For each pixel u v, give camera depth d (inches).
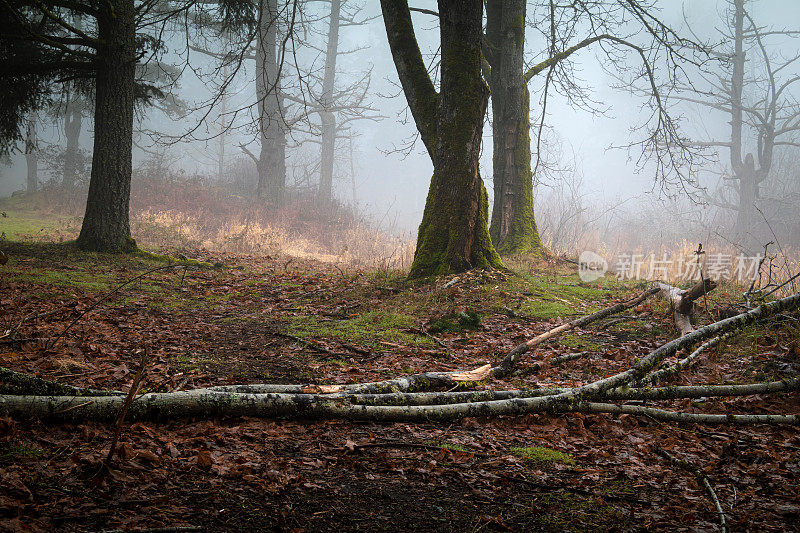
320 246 987.3
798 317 268.8
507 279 394.6
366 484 124.5
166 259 517.0
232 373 203.2
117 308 312.0
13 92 554.9
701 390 191.6
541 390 181.5
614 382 184.2
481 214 411.8
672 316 301.4
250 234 814.5
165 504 104.5
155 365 203.2
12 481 102.0
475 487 126.8
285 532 100.8
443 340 275.1
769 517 117.0
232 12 616.4
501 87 605.0
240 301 371.2
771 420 175.8
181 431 140.9
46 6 506.9
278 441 143.2
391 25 434.6
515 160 610.2
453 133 399.2
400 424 163.0
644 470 141.9
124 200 519.8
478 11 391.9
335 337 271.7
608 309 299.0
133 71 522.3
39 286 344.8
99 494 104.0
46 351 198.5
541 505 120.3
